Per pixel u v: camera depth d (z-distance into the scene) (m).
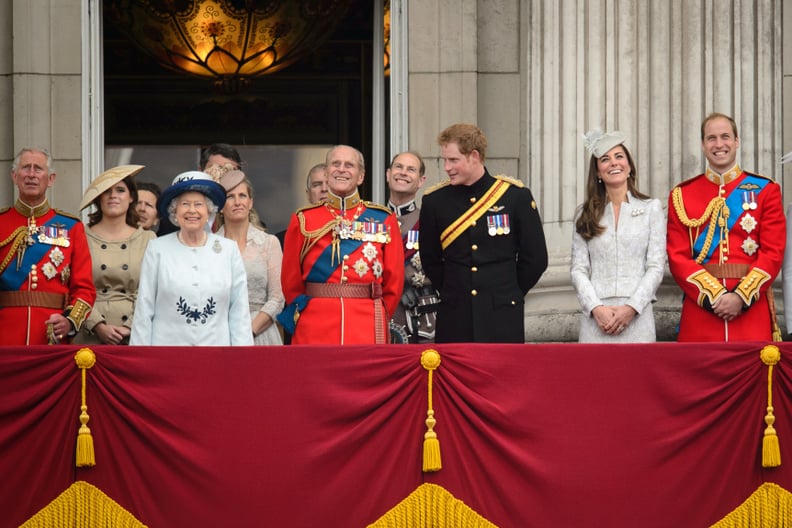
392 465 29.06
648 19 40.75
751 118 40.62
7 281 32.31
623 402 29.34
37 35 41.44
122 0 55.22
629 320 32.75
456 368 29.27
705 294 32.50
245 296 31.58
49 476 28.84
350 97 59.38
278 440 28.95
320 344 29.70
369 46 58.59
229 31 55.69
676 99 40.47
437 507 29.02
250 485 28.86
